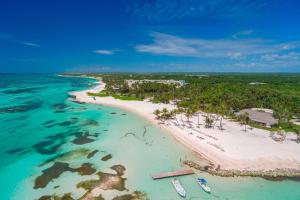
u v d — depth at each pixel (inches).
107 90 5807.1
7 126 2746.1
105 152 2036.2
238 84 6343.5
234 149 2084.2
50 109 3772.1
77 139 2349.9
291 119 3120.1
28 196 1389.0
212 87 5728.3
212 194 1467.8
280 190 1519.4
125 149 2114.9
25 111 3580.2
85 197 1389.0
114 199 1380.4
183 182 1587.1
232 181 1604.3
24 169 1707.7
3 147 2108.8
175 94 4874.5
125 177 1621.6
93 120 3105.3
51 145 2175.2
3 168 1717.5
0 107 3855.8
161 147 2176.4
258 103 4025.6
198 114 3378.4
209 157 1945.1
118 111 3710.6
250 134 2511.1
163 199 1402.6
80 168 1731.1
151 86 6082.7
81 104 4254.4
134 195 1424.7
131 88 6033.5
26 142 2241.6
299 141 2304.4
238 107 3720.5
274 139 2359.7
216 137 2400.3
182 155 1998.0
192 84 6491.1
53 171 1681.8
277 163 1833.2
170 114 3211.1
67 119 3134.8
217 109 3376.0
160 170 1728.6
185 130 2632.9
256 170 1724.9
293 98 4315.9
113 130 2674.7
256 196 1457.9
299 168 1766.7
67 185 1505.9
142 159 1911.9
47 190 1450.5
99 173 1663.4
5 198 1369.3
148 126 2859.3
